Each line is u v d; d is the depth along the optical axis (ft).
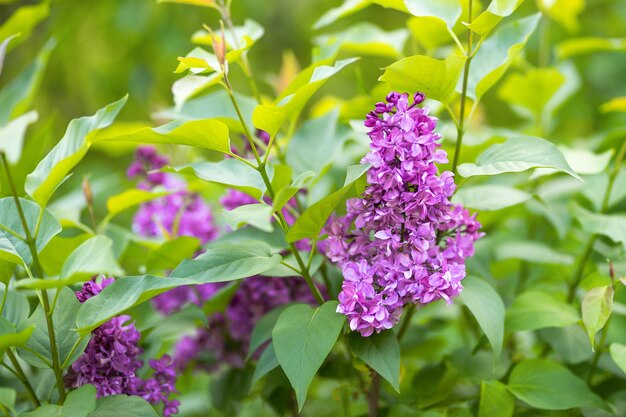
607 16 6.45
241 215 2.88
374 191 2.85
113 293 2.88
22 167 3.42
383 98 3.39
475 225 2.99
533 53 6.40
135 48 6.69
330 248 2.96
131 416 2.86
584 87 6.54
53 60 6.62
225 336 3.59
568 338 3.37
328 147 3.56
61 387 2.93
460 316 3.87
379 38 3.75
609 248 3.70
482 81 3.10
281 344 2.85
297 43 7.47
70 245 3.21
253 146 2.98
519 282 3.87
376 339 2.89
